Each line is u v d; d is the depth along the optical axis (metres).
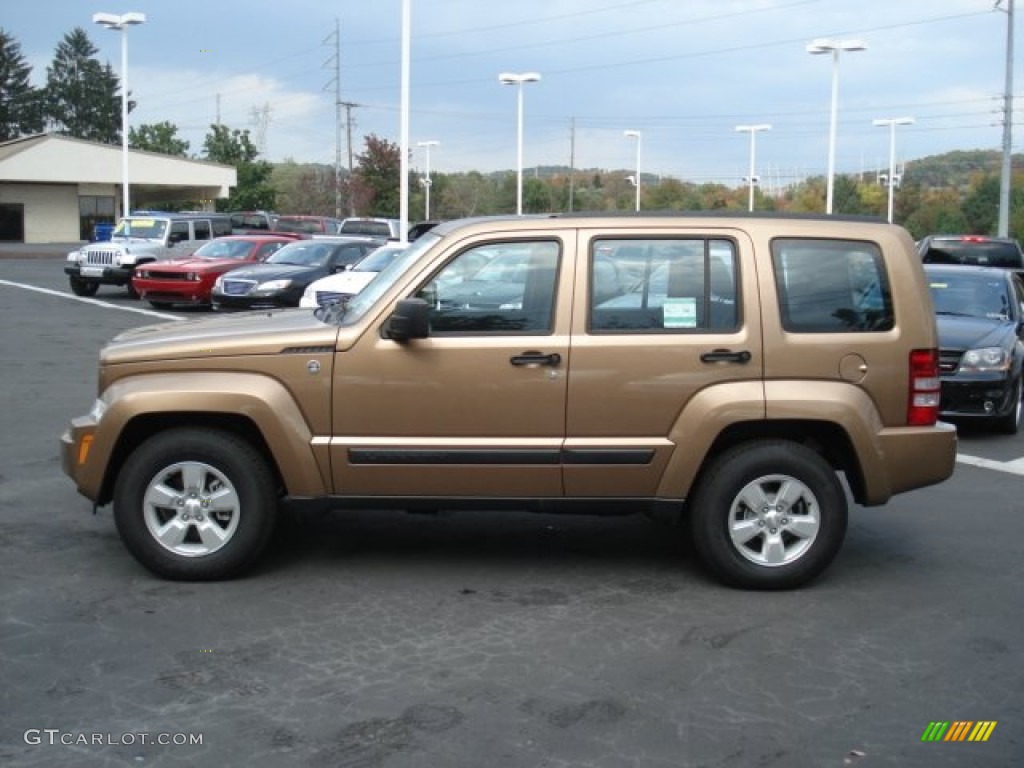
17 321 19.09
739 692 4.47
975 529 7.14
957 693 4.50
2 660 4.69
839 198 81.81
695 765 3.85
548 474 5.62
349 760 3.85
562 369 5.59
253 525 5.71
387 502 5.71
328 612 5.34
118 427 5.60
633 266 5.68
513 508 5.73
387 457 5.61
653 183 100.88
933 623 5.33
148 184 56.31
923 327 5.75
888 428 5.72
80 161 53.75
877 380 5.68
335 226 38.06
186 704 4.28
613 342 5.59
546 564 6.20
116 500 5.68
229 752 3.89
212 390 5.54
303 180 69.50
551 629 5.15
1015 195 70.62
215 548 5.71
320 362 5.59
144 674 4.56
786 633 5.16
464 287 5.69
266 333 5.70
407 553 6.37
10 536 6.54
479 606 5.46
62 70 106.81
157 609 5.34
